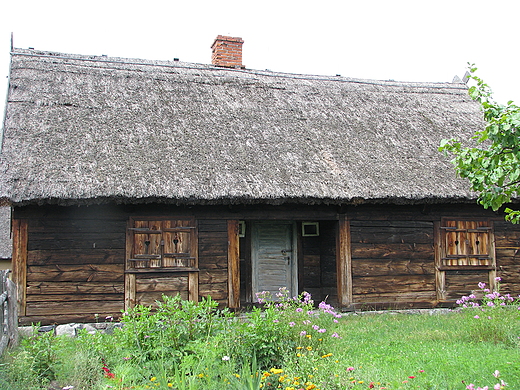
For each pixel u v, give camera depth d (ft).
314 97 37.99
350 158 30.83
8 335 20.53
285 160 29.43
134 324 18.51
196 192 25.30
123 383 15.15
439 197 28.76
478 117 39.40
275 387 15.78
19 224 25.75
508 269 32.55
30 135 26.86
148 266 27.22
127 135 28.71
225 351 17.34
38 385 15.57
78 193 23.71
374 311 29.91
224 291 28.25
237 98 35.65
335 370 16.57
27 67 33.01
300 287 33.76
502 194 17.34
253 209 29.07
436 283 31.35
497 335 21.39
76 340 19.29
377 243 30.76
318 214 30.07
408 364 18.17
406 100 40.24
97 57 37.47
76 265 26.32
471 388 13.52
